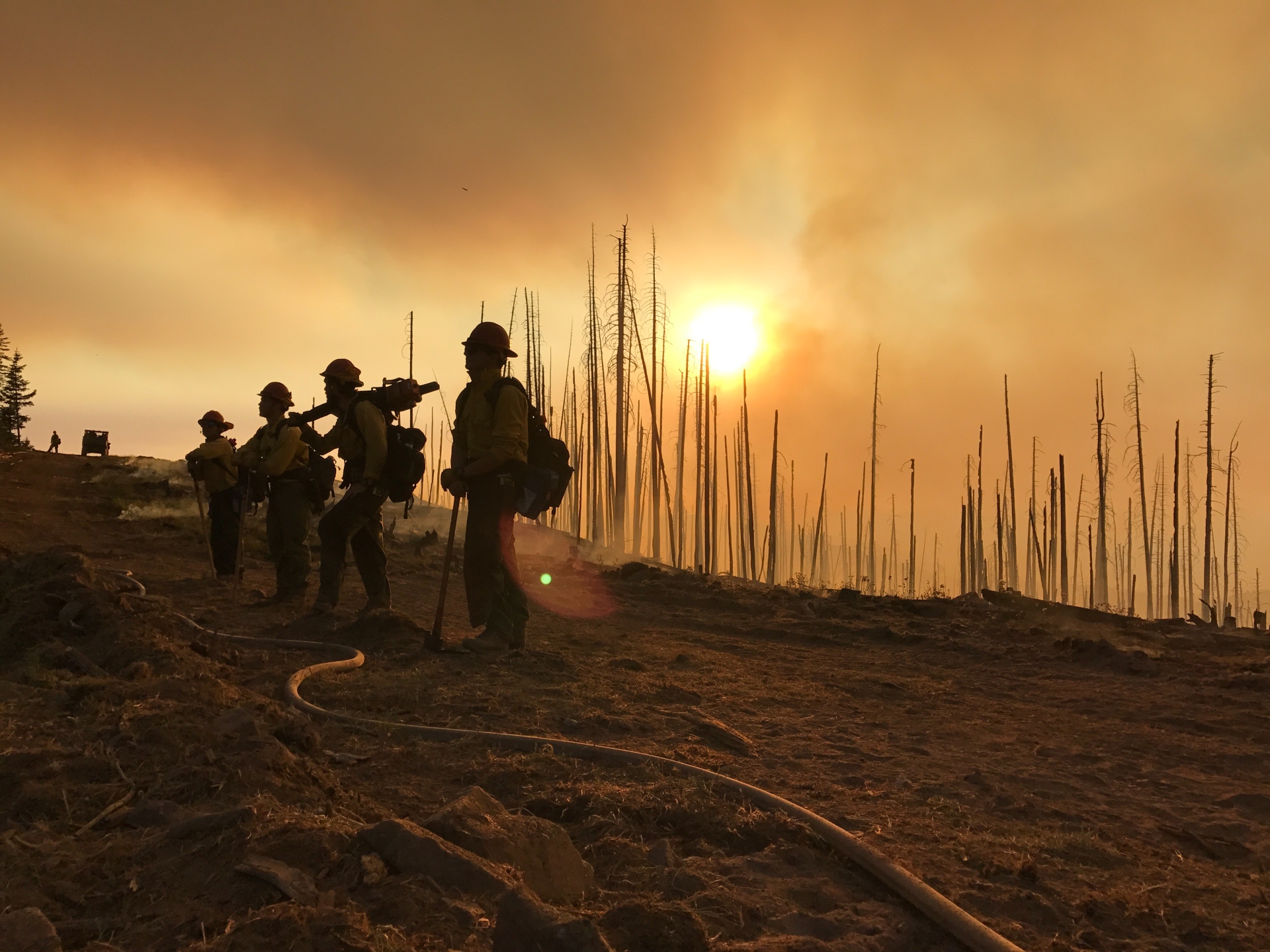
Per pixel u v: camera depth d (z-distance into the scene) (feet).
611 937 6.20
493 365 19.89
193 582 30.58
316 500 27.50
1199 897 8.81
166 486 65.16
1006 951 6.83
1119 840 10.53
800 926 7.43
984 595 43.52
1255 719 18.84
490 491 19.85
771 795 10.52
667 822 9.67
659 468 101.24
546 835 8.06
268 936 5.47
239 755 8.87
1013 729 16.93
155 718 9.71
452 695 15.62
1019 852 9.66
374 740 12.51
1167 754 15.51
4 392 177.47
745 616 35.09
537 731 13.71
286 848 6.89
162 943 5.68
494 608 20.03
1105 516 119.75
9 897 6.07
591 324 104.99
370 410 23.66
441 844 7.09
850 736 15.29
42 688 12.03
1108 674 24.43
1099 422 121.29
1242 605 158.30
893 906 7.98
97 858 6.75
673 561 93.09
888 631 30.96
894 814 10.73
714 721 15.19
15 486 57.88
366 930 5.69
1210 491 103.30
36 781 8.08
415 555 46.42
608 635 27.12
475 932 6.19
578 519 114.42
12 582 17.95
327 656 18.99
